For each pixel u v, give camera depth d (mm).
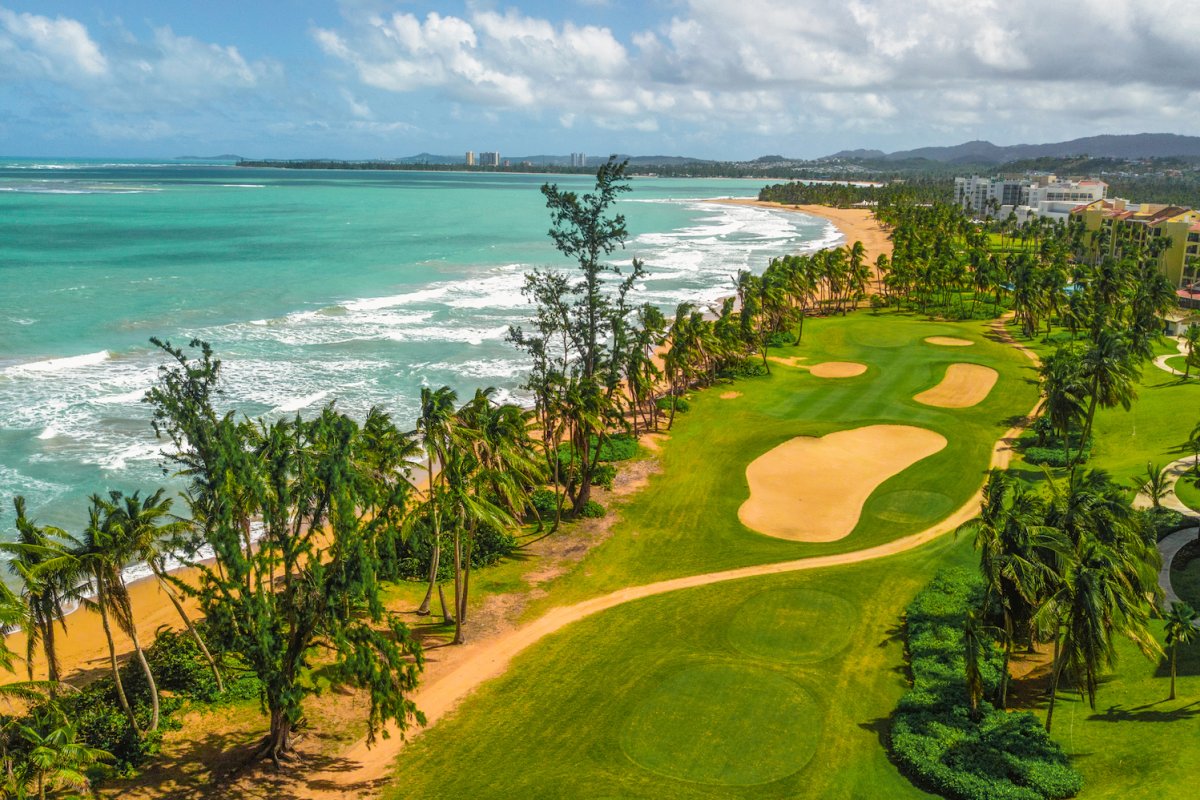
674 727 32938
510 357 91625
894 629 40062
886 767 30203
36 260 144250
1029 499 35688
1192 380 81000
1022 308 109938
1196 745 28781
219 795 29422
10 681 36562
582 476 59188
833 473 60906
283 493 32531
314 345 93938
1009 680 35469
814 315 121312
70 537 31984
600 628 41062
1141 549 34594
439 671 37719
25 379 77188
